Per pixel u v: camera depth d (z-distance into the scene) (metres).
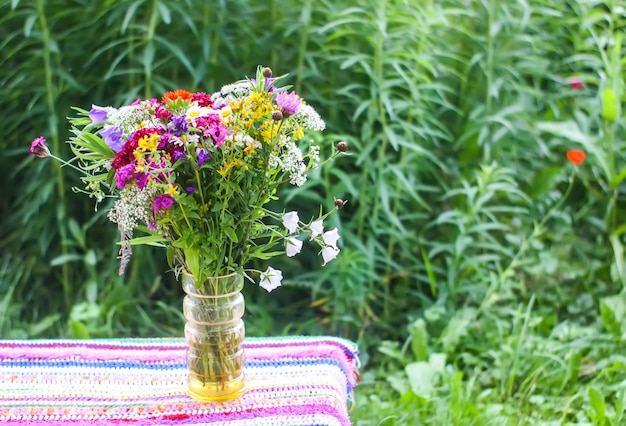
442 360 2.71
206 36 2.93
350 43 3.15
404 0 3.02
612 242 3.17
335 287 3.01
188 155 1.44
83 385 1.68
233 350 1.60
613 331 2.90
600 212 3.46
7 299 3.04
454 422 2.46
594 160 3.36
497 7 3.17
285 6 3.14
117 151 1.51
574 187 3.53
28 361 1.76
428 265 3.04
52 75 3.04
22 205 3.38
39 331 3.03
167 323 3.13
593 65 3.30
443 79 3.35
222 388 1.59
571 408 2.62
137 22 3.10
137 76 3.12
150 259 3.10
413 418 2.50
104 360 1.78
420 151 2.95
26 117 3.15
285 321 3.19
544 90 3.57
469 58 3.33
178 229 1.50
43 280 3.30
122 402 1.61
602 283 3.21
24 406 1.59
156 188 1.44
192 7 3.07
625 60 3.22
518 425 2.51
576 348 2.83
